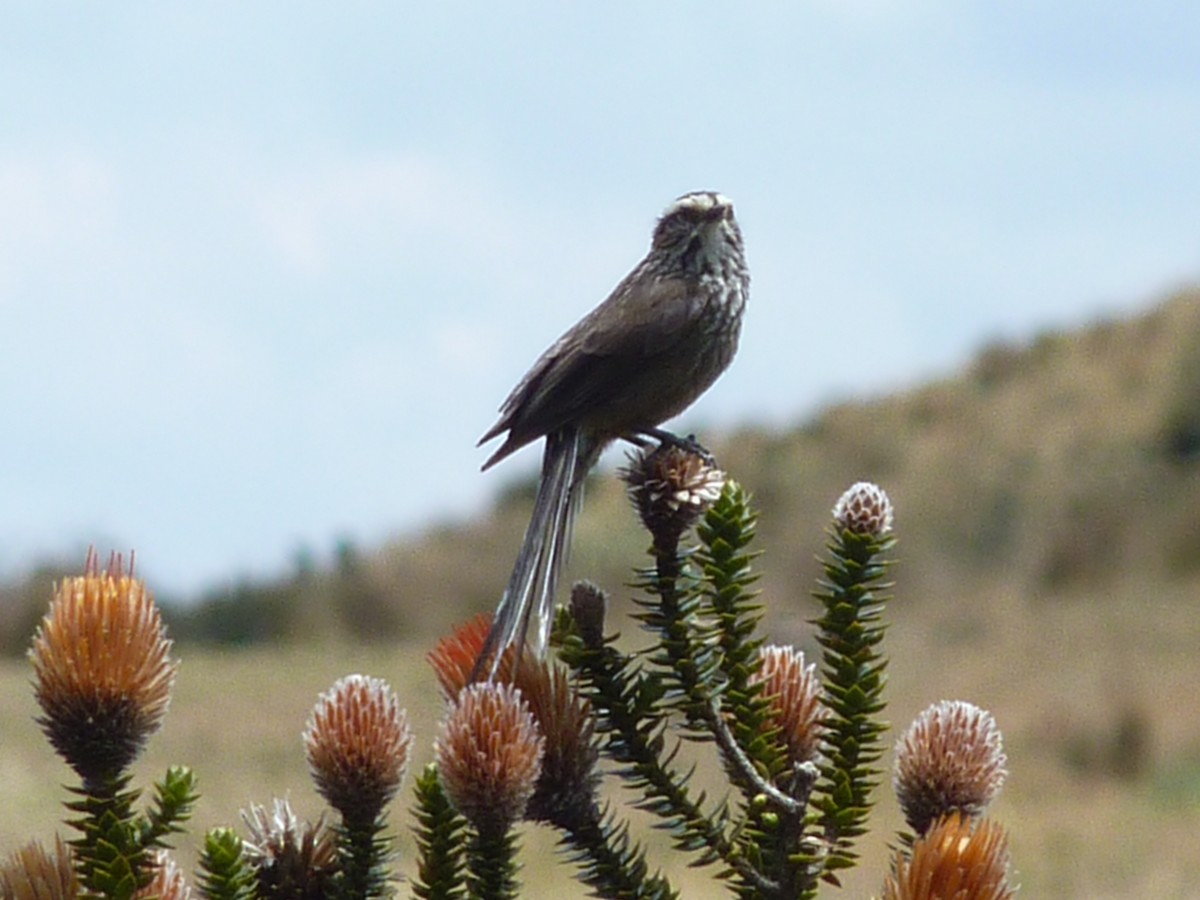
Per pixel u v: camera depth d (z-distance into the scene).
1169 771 41.88
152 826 5.93
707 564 6.83
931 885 5.70
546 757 6.36
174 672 5.96
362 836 6.22
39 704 5.81
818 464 73.12
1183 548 62.62
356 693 6.19
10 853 5.81
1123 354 77.88
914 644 57.59
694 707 6.61
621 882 6.48
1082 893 31.28
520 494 71.94
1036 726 46.06
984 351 80.88
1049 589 62.62
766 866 6.46
